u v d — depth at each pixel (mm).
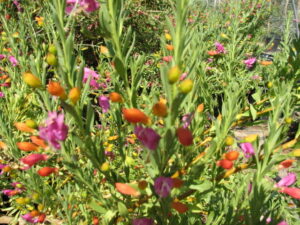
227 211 289
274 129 216
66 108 194
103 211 244
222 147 253
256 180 220
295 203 372
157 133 182
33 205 468
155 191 194
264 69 590
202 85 404
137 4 1182
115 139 464
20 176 382
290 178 237
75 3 212
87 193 343
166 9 1316
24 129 246
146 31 1312
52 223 408
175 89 166
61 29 198
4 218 545
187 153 227
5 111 546
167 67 169
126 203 246
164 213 210
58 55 201
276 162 237
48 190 359
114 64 212
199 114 264
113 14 204
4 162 451
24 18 638
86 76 307
